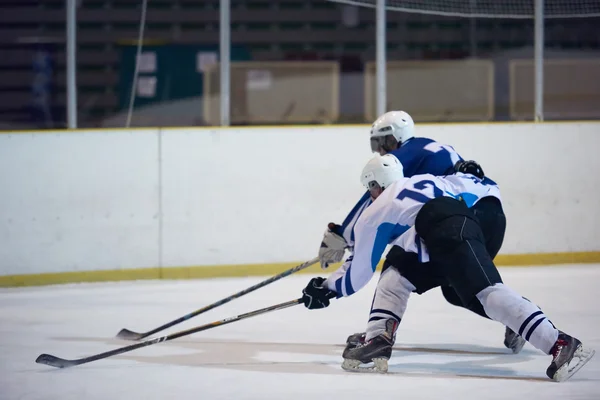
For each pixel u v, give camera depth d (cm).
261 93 2027
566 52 2017
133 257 1511
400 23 2100
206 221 1531
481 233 885
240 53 2141
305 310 1266
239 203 1540
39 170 1471
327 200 1571
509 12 1738
